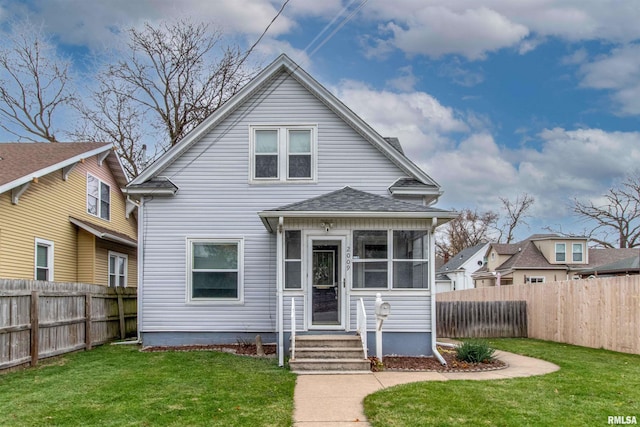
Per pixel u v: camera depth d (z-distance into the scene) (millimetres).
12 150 16547
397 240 11516
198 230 13234
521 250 35312
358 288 11414
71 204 16484
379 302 10469
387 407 6812
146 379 8461
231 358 10844
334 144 13539
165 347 12633
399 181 13367
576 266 32969
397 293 11383
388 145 13320
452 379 8734
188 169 13398
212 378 8609
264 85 13680
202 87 27828
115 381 8312
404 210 11086
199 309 13062
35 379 8516
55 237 15383
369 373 9461
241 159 13477
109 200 19594
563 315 14578
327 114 13609
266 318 13086
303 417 6492
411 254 11477
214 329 13023
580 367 9930
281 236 11203
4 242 12797
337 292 11617
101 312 13422
